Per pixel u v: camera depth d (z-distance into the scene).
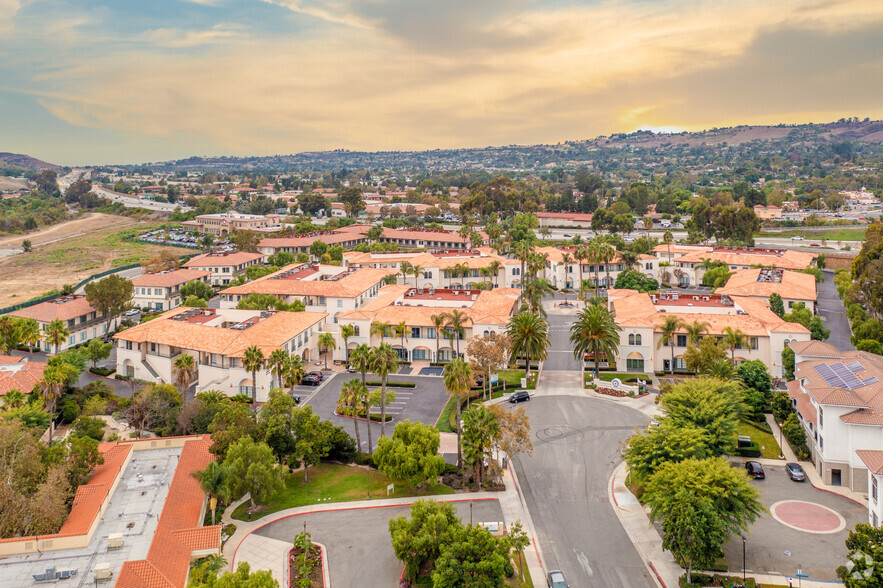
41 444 71.12
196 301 154.00
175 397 94.88
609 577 58.81
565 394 106.88
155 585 50.38
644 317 120.38
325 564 61.53
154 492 68.19
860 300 140.12
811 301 143.75
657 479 61.72
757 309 124.69
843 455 74.19
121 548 56.91
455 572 54.53
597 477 78.31
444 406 103.62
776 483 75.62
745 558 60.28
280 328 119.88
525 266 189.38
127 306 155.25
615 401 103.19
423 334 126.25
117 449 77.50
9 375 98.44
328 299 143.38
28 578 52.34
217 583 49.19
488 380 112.06
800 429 83.44
